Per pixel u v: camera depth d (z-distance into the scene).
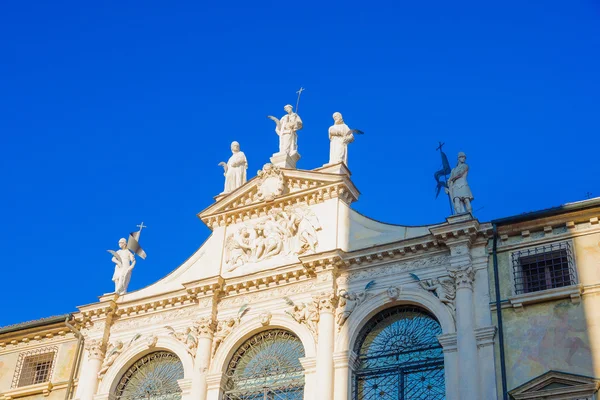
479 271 34.22
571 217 33.72
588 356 30.86
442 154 37.69
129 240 43.62
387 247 36.06
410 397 33.62
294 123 43.03
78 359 41.31
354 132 41.16
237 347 38.09
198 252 41.66
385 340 35.31
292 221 39.28
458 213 34.94
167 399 38.72
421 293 34.81
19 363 42.97
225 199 41.50
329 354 35.06
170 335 39.47
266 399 36.34
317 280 36.94
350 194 39.50
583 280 32.38
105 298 41.31
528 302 32.59
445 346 33.19
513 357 31.92
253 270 39.28
